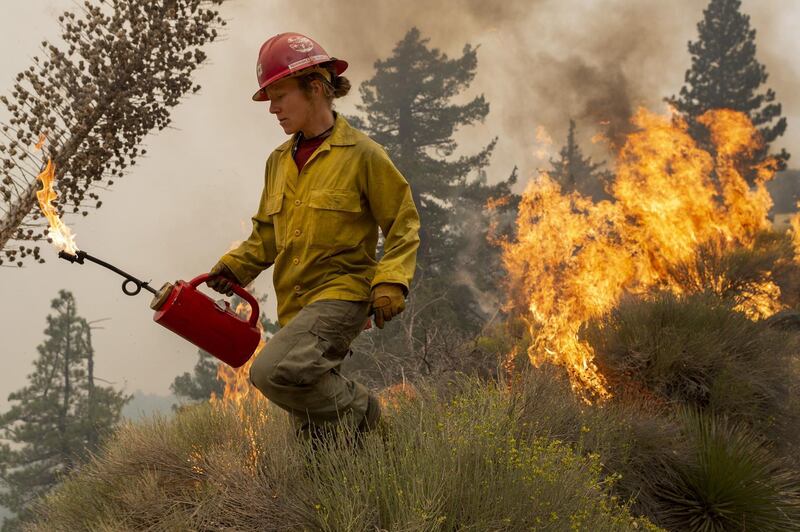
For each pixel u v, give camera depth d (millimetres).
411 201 2867
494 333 9594
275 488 2893
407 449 2709
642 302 6109
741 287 9648
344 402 2830
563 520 2660
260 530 2697
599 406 4473
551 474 2822
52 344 36375
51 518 3346
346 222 2842
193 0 6578
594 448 3771
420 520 2367
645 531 3320
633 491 3873
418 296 19984
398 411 3598
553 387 4168
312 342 2705
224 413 3670
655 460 4156
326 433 2889
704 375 5293
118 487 3283
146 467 3275
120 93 6352
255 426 3449
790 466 4770
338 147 2865
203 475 3184
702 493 4023
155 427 3617
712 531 3881
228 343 2980
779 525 3953
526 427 3615
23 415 35281
